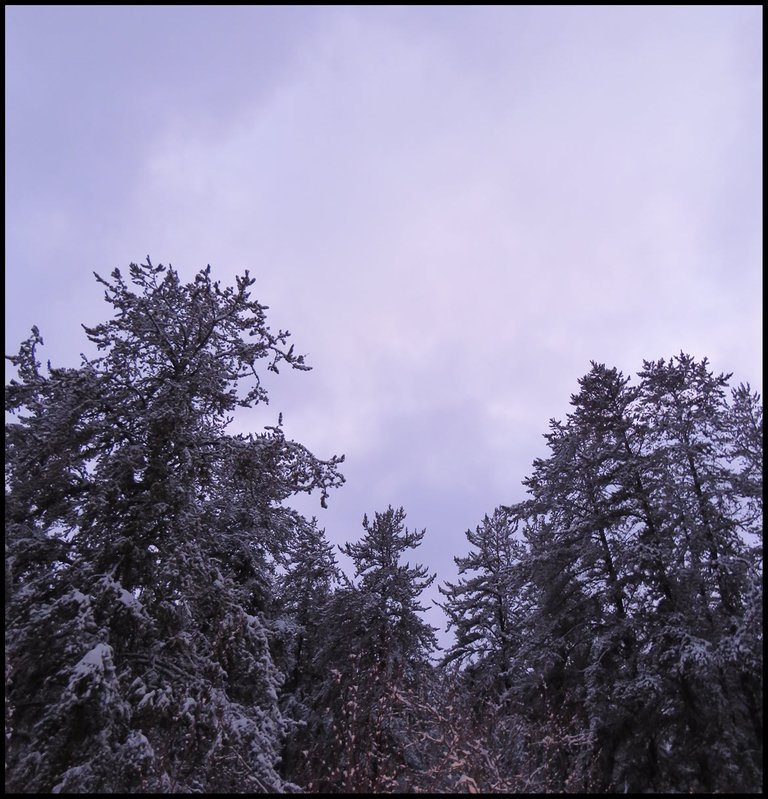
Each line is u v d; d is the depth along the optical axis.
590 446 16.28
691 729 12.02
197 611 11.45
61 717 8.34
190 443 12.14
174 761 9.84
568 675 14.98
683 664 11.57
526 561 16.03
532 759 10.96
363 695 13.34
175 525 10.91
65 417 10.79
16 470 10.77
